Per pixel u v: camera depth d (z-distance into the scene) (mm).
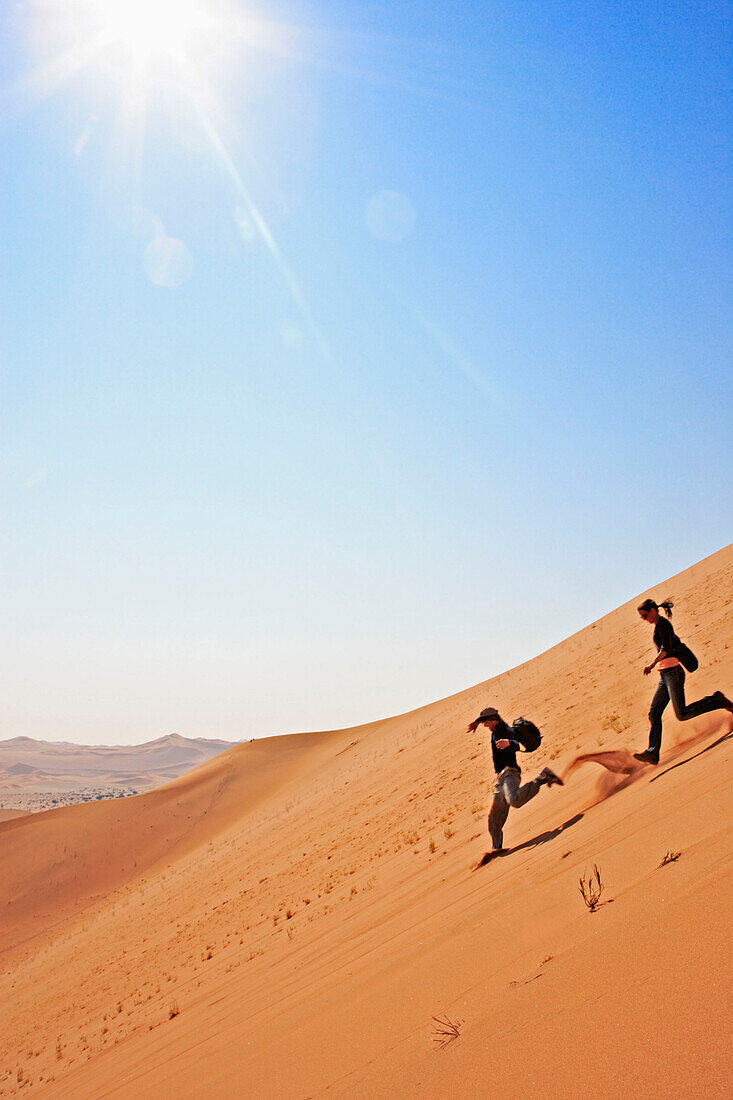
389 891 9906
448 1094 2576
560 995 2848
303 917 13391
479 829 9969
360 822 23828
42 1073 15906
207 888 32094
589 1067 2236
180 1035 9320
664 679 6516
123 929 34688
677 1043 2102
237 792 79125
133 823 73938
